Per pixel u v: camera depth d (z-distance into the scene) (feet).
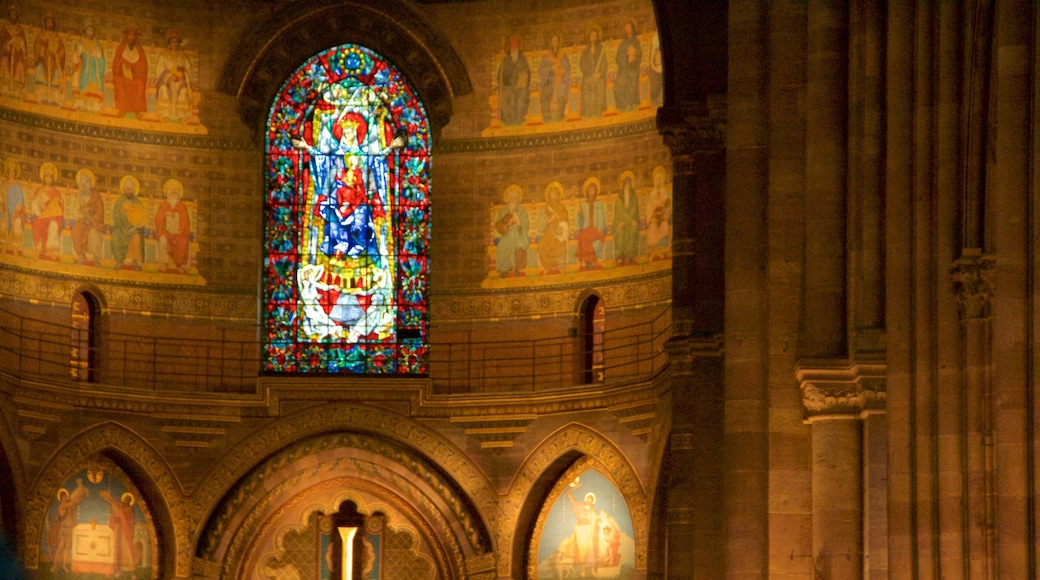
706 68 143.54
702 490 138.41
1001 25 72.23
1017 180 71.15
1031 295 70.28
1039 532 68.18
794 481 97.86
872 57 96.07
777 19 100.32
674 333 143.43
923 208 92.02
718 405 139.54
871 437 93.35
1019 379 69.97
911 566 89.51
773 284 98.84
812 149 97.55
